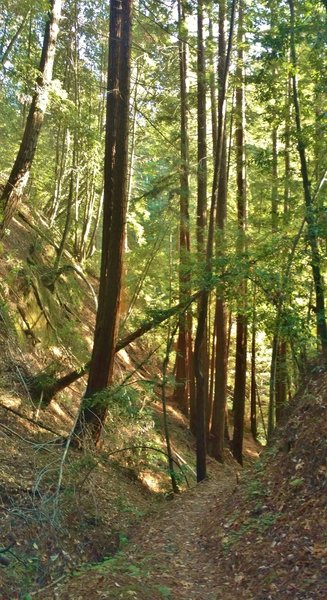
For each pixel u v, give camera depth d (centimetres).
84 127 1608
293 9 1162
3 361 1184
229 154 1800
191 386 1905
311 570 529
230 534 701
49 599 570
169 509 990
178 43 1628
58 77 2100
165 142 1669
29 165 1320
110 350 1152
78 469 961
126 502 1037
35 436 1057
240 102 1712
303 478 677
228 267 1156
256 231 1565
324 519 585
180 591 577
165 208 1505
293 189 1422
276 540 613
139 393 1277
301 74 1295
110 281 1156
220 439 1753
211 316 2273
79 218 2666
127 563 657
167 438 1243
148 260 1666
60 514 819
